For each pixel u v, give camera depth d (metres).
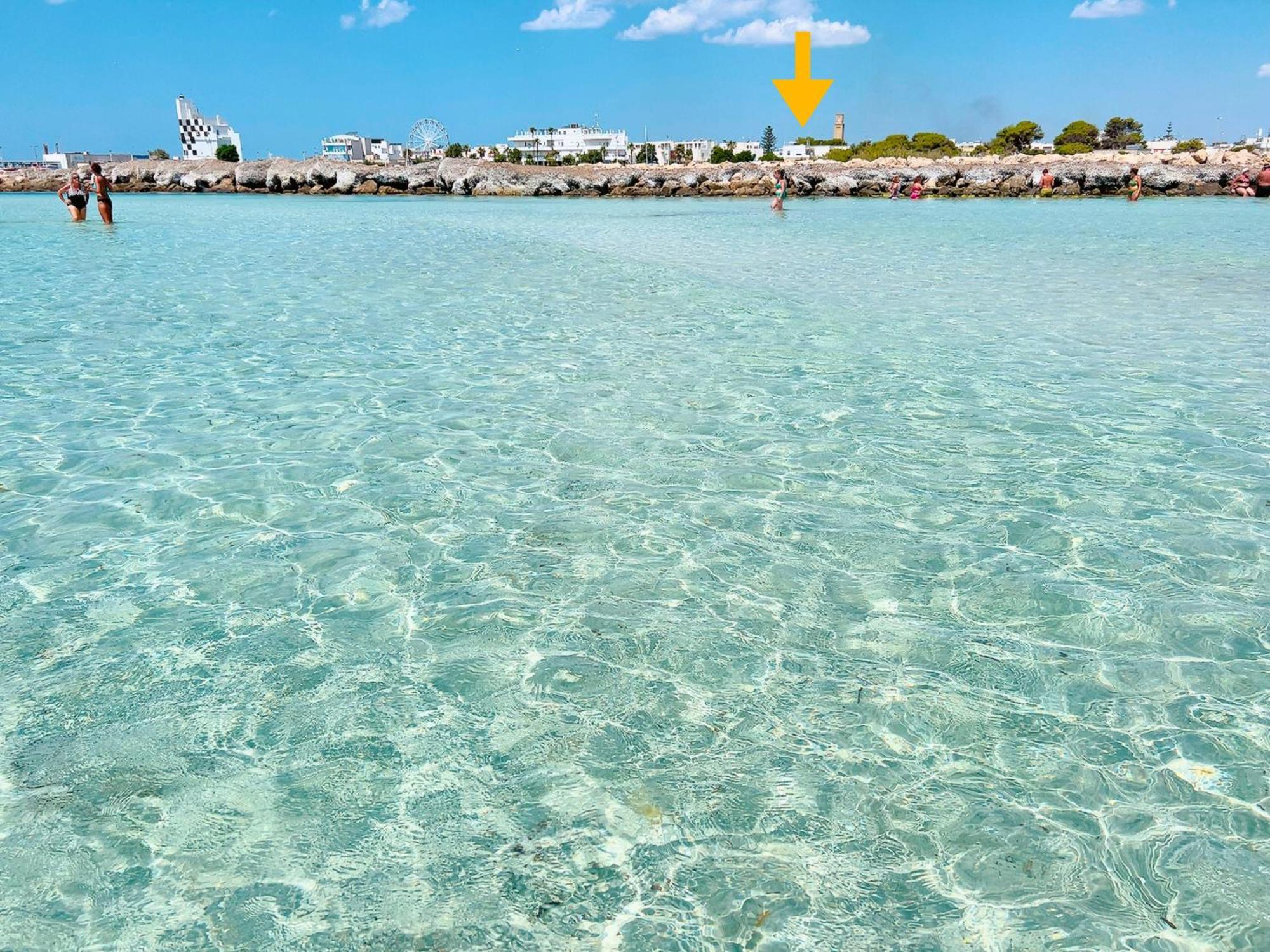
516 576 3.83
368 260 15.01
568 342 8.38
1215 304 10.70
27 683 3.02
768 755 2.69
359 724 2.84
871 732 2.80
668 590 3.71
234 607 3.56
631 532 4.26
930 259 15.82
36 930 2.06
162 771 2.61
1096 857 2.29
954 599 3.63
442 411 6.14
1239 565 3.90
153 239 18.27
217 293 11.05
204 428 5.72
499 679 3.09
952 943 2.03
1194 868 2.25
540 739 2.77
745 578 3.81
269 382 6.84
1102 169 41.56
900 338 8.67
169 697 2.97
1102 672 3.12
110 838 2.34
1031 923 2.08
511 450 5.38
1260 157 44.03
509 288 11.88
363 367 7.33
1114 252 16.89
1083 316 9.90
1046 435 5.67
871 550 4.07
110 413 6.03
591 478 4.95
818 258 15.99
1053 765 2.64
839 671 3.14
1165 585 3.73
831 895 2.17
